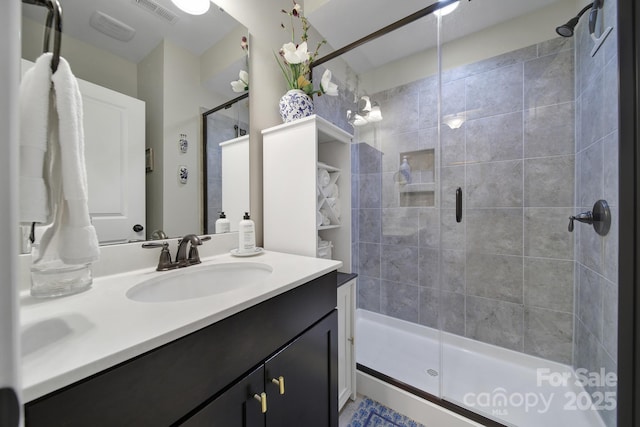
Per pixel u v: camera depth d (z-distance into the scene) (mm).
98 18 796
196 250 950
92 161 781
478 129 1689
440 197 1821
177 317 502
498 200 1636
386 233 2086
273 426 665
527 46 1524
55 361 362
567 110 1423
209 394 521
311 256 1153
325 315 899
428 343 1835
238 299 594
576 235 1396
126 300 595
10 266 211
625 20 802
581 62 1308
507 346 1611
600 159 1095
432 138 1862
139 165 892
